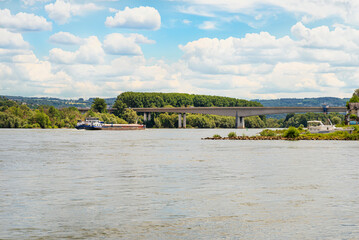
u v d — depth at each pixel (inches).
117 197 1331.2
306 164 2331.4
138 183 1621.6
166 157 2812.5
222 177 1790.1
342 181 1669.5
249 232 949.8
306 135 5797.2
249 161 2516.0
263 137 5644.7
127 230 963.3
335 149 3587.6
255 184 1593.3
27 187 1526.8
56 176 1830.7
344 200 1280.8
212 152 3275.1
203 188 1499.8
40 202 1254.3
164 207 1186.0
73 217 1074.7
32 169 2101.4
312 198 1310.3
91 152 3284.9
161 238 908.6
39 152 3284.9
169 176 1828.2
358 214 1104.2
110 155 2989.7
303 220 1047.0
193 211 1138.7
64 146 4104.3
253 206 1197.7
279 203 1237.1
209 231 956.6
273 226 995.3
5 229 967.6
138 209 1160.8
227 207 1184.8
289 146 4045.3
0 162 2465.6
